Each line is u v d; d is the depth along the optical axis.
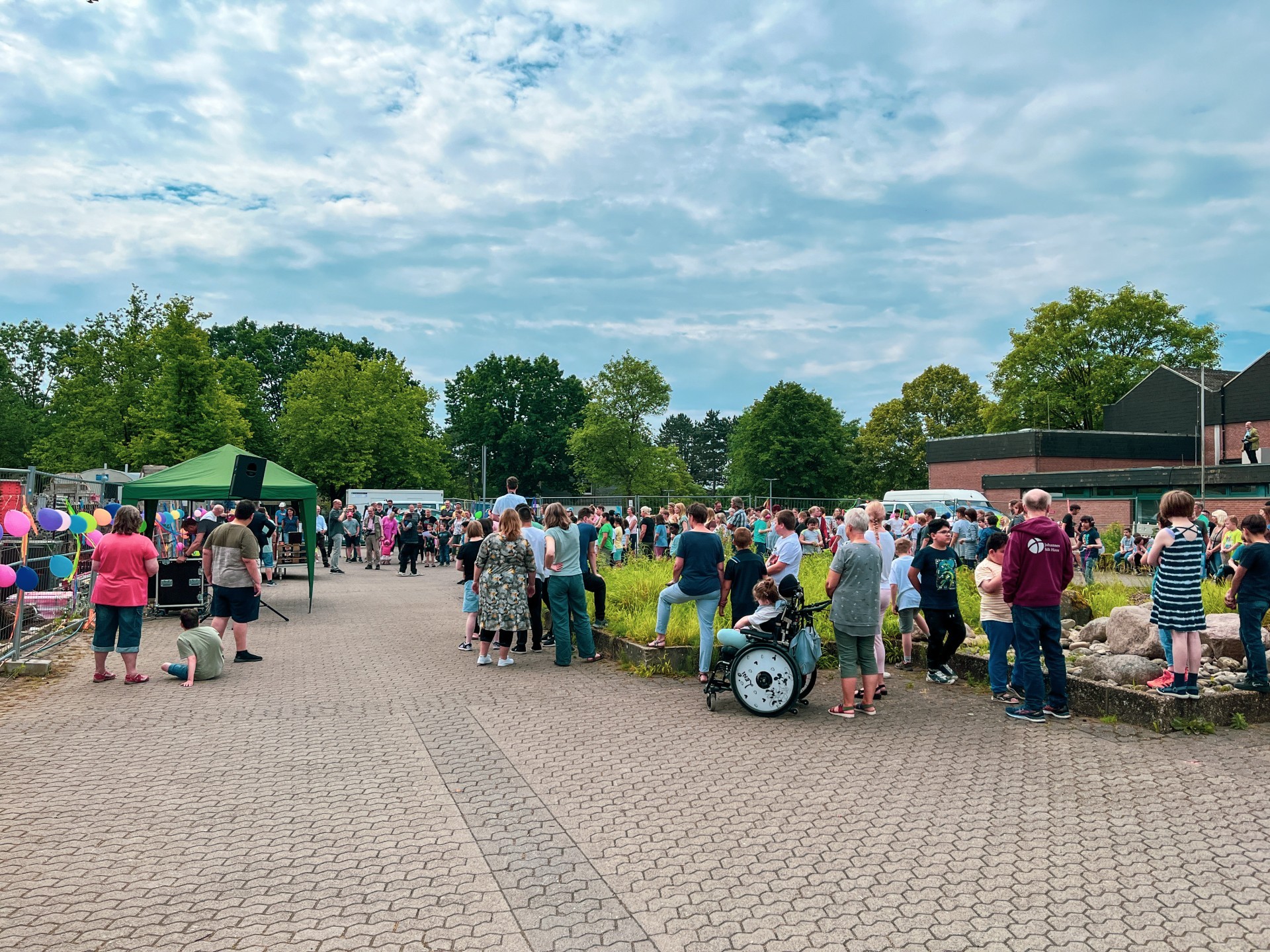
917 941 3.50
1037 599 7.24
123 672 9.62
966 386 68.69
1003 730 6.97
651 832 4.75
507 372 75.81
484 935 3.57
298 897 3.94
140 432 40.59
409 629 13.41
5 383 64.12
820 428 67.38
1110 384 53.53
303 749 6.48
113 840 4.66
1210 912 3.74
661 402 66.25
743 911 3.78
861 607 7.32
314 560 16.20
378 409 57.25
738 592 8.59
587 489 73.56
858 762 6.08
